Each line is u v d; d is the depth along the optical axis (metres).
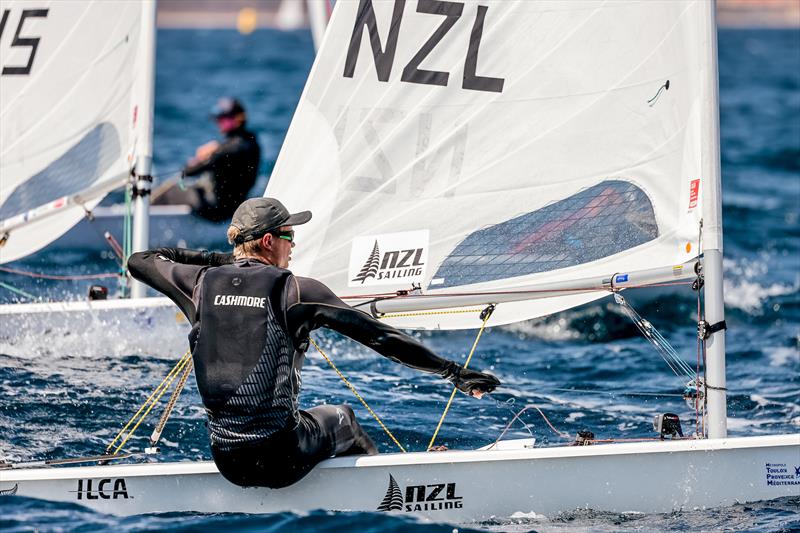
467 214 18.84
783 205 52.12
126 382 22.89
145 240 27.06
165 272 15.38
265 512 15.40
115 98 27.27
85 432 19.84
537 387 24.66
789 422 22.50
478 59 18.78
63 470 15.44
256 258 15.27
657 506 15.70
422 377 24.52
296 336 14.79
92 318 25.22
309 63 157.62
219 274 15.02
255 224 15.19
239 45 199.25
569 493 15.62
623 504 15.67
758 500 15.84
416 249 18.97
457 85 18.88
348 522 15.12
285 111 96.69
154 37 27.30
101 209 41.38
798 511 15.59
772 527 15.12
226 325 14.70
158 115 94.88
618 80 17.97
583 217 18.28
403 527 15.05
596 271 18.16
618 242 18.02
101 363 24.28
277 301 14.66
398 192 19.09
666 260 17.47
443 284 18.88
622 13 17.91
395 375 24.61
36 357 24.55
